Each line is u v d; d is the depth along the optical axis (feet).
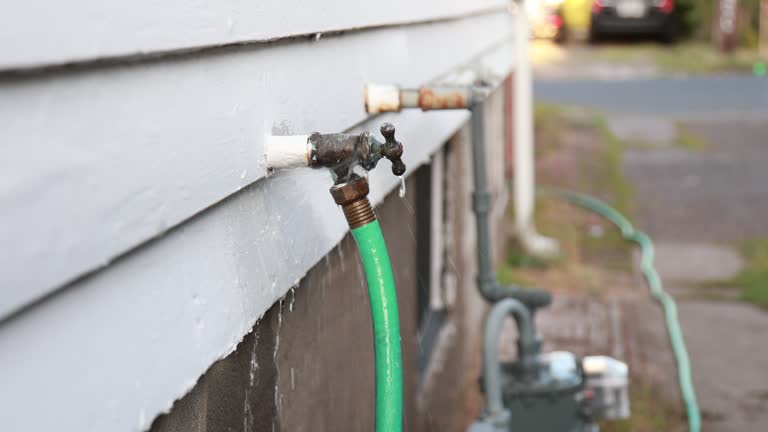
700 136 40.88
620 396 11.82
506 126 26.25
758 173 34.58
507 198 26.45
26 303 3.13
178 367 4.28
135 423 3.89
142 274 3.95
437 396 12.50
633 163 36.47
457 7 12.27
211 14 4.47
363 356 8.34
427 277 13.97
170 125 4.12
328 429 7.22
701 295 22.74
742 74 58.80
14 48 3.05
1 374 3.07
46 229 3.23
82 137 3.44
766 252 26.05
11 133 3.06
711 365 18.52
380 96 7.56
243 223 5.08
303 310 6.46
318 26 6.15
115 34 3.62
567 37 73.61
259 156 5.18
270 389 5.84
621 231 28.43
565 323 20.30
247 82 5.03
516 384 11.43
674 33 70.59
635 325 20.31
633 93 52.16
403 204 9.89
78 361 3.48
